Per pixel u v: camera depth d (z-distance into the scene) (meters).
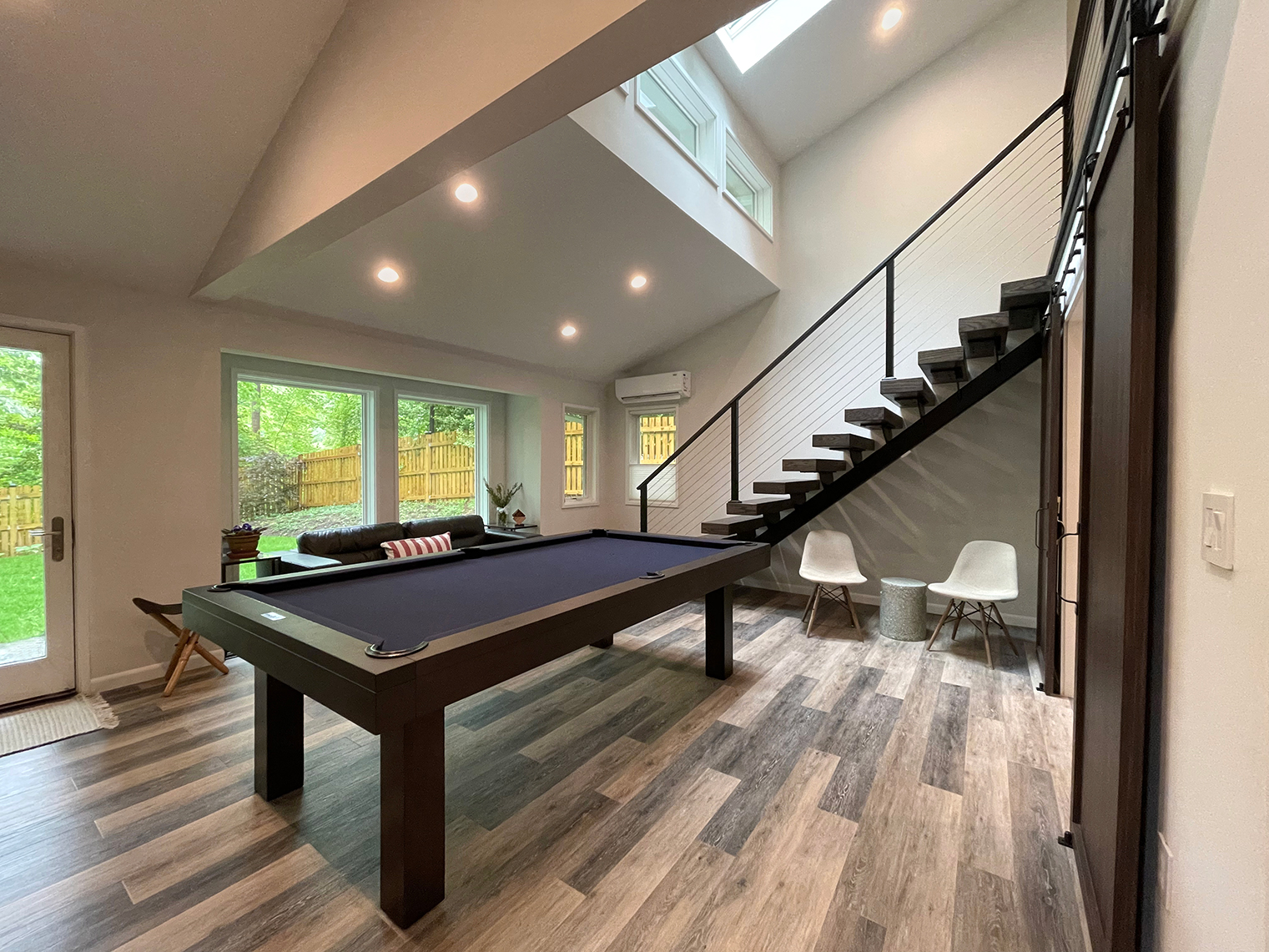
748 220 4.68
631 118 3.25
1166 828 1.01
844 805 1.94
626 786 2.07
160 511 3.11
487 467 5.94
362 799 1.97
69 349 2.86
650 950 1.37
